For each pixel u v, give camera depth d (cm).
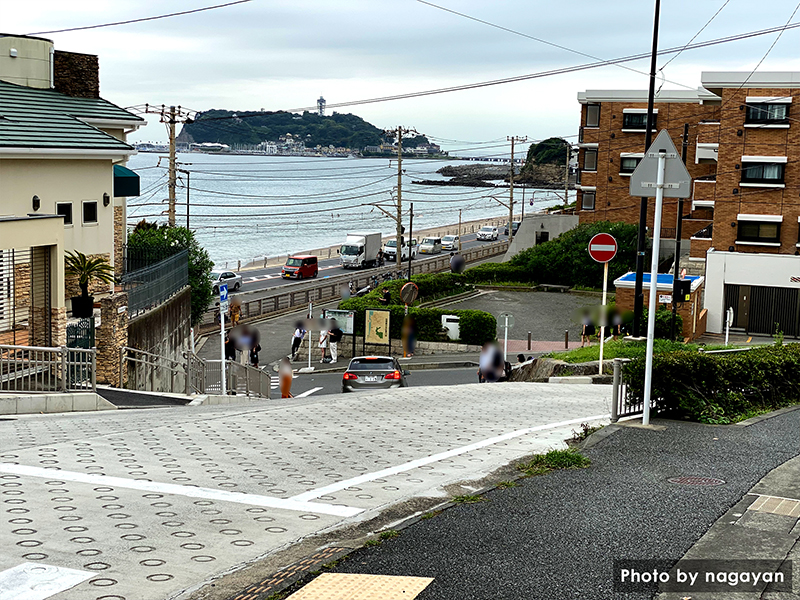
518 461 961
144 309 2195
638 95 6191
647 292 3747
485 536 677
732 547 659
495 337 4016
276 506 762
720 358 1284
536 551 644
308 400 1833
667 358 1207
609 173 6334
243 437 1146
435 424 1349
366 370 2522
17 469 862
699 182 5662
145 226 4066
